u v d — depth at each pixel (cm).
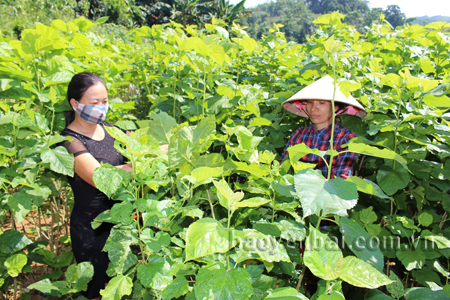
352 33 367
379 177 212
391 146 216
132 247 199
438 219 227
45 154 179
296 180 113
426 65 262
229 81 282
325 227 207
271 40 395
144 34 336
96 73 316
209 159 160
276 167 166
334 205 106
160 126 188
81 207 213
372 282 100
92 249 213
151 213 130
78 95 200
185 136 173
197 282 100
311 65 279
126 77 442
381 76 200
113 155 226
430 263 211
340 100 208
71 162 186
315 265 102
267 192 154
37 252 229
